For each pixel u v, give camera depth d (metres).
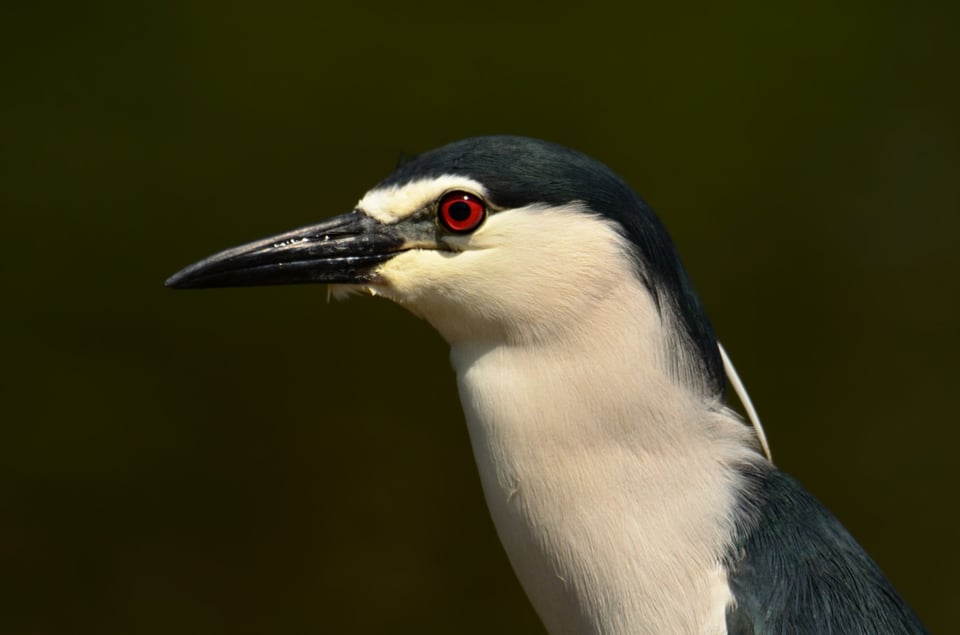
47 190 13.24
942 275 13.04
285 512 11.73
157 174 13.28
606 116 13.70
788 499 5.82
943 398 12.46
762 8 14.88
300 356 12.59
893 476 12.10
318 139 13.38
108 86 14.06
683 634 5.63
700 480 5.72
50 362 12.52
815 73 14.28
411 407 12.31
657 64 14.20
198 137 13.55
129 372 12.52
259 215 12.92
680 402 5.72
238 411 12.28
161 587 11.45
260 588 11.41
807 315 12.88
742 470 5.82
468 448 12.08
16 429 12.17
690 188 13.35
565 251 5.71
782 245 13.00
